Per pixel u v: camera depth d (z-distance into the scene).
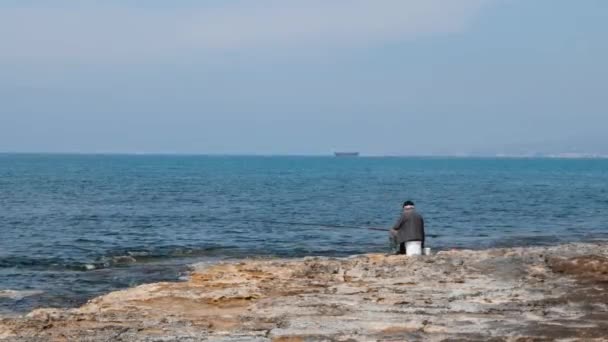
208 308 20.84
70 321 18.97
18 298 27.97
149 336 17.34
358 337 17.16
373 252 45.69
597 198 106.94
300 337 17.22
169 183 143.00
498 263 28.75
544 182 167.00
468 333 17.52
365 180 169.00
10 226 59.91
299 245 49.31
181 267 36.41
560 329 17.84
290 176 191.38
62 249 45.94
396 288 23.75
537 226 66.38
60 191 110.06
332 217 72.62
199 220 67.12
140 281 32.31
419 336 17.23
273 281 25.23
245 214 74.56
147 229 59.00
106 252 44.38
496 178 190.38
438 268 27.89
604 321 18.80
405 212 33.41
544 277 25.86
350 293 22.91
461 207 87.25
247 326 18.39
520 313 19.80
